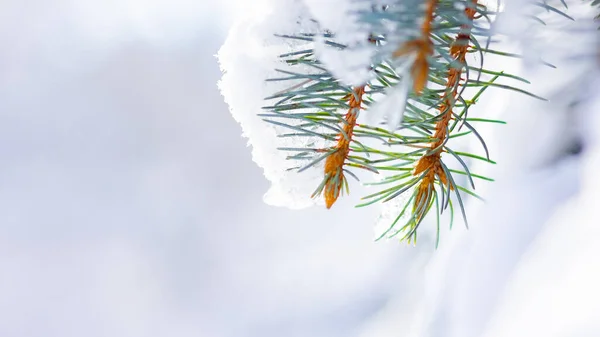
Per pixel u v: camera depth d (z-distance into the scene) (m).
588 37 0.36
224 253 1.02
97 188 1.17
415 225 0.35
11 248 1.14
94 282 1.10
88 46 1.25
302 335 0.88
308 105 0.34
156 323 1.04
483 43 0.35
